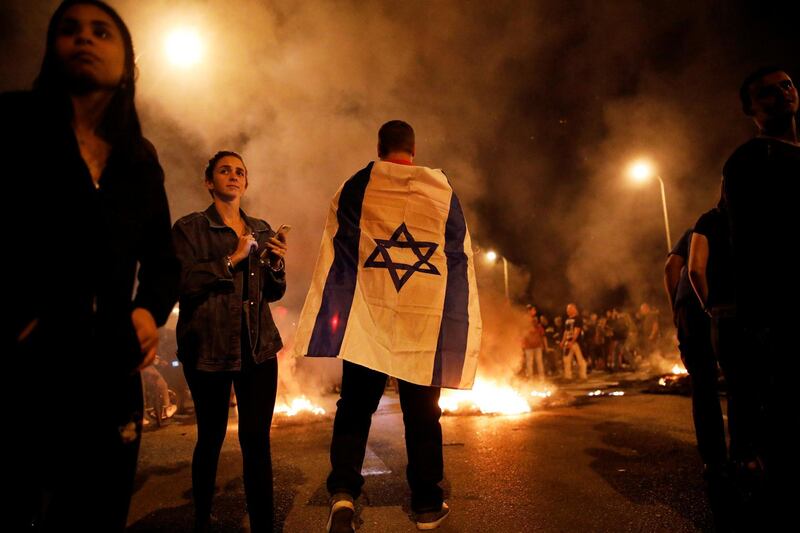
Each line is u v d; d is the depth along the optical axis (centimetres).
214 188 275
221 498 318
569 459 383
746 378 234
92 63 137
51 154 128
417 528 254
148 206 144
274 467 390
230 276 245
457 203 280
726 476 269
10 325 119
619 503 283
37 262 123
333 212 275
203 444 241
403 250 266
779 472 200
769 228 208
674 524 252
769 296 205
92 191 132
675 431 474
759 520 222
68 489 127
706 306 262
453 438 483
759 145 218
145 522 277
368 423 259
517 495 302
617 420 549
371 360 249
